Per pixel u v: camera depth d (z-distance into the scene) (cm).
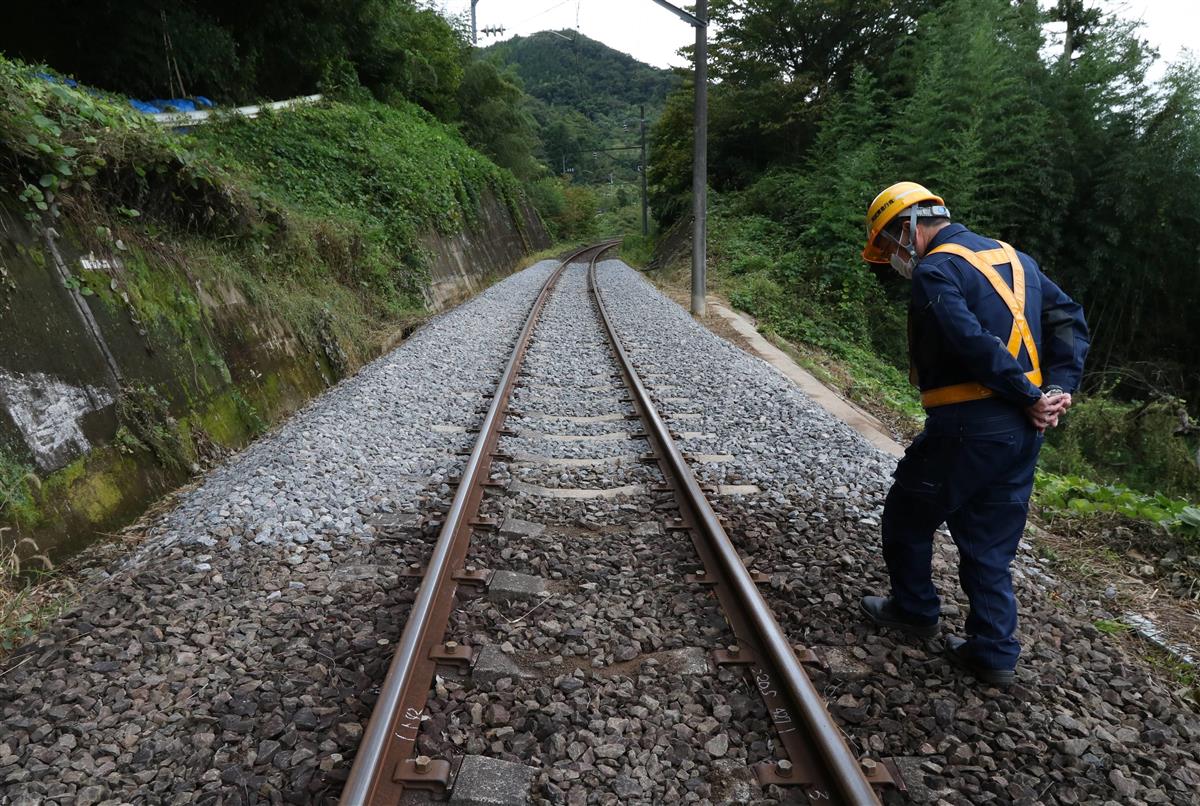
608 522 379
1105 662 261
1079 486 462
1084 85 1562
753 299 1403
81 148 486
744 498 413
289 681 245
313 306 779
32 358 375
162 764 211
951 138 1502
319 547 355
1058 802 197
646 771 206
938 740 219
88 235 459
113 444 417
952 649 260
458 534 344
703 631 274
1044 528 400
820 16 2175
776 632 250
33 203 421
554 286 1770
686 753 212
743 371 752
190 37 1205
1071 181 1507
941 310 221
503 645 263
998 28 1683
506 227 2795
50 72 647
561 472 452
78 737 223
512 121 3725
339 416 551
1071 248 1609
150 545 359
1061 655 265
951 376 234
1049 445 949
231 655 264
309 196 1143
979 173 1487
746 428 556
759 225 1988
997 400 227
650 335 992
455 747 213
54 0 1037
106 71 1117
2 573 302
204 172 621
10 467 335
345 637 273
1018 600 304
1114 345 1658
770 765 203
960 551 248
